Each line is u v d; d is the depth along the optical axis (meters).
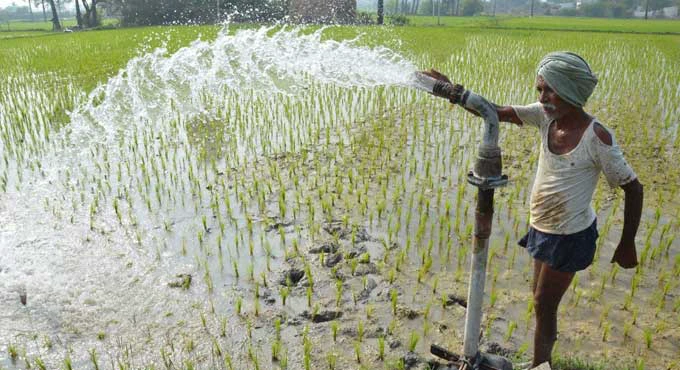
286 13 35.16
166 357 3.34
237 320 3.70
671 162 6.63
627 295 3.96
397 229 4.88
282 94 10.08
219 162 6.64
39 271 4.27
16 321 3.67
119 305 3.86
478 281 2.69
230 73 12.22
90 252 4.56
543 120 2.71
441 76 2.73
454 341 3.47
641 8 98.38
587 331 3.55
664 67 13.84
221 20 35.09
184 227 5.01
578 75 2.42
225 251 4.61
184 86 10.92
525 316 3.71
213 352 3.37
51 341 3.48
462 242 4.69
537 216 2.74
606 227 4.85
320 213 5.28
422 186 5.88
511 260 4.37
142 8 36.31
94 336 3.54
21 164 6.54
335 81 10.83
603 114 8.94
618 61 15.01
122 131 7.90
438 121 8.34
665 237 4.81
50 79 12.02
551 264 2.70
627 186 2.49
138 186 5.83
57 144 7.29
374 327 3.60
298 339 3.51
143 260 4.45
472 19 49.31
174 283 4.11
